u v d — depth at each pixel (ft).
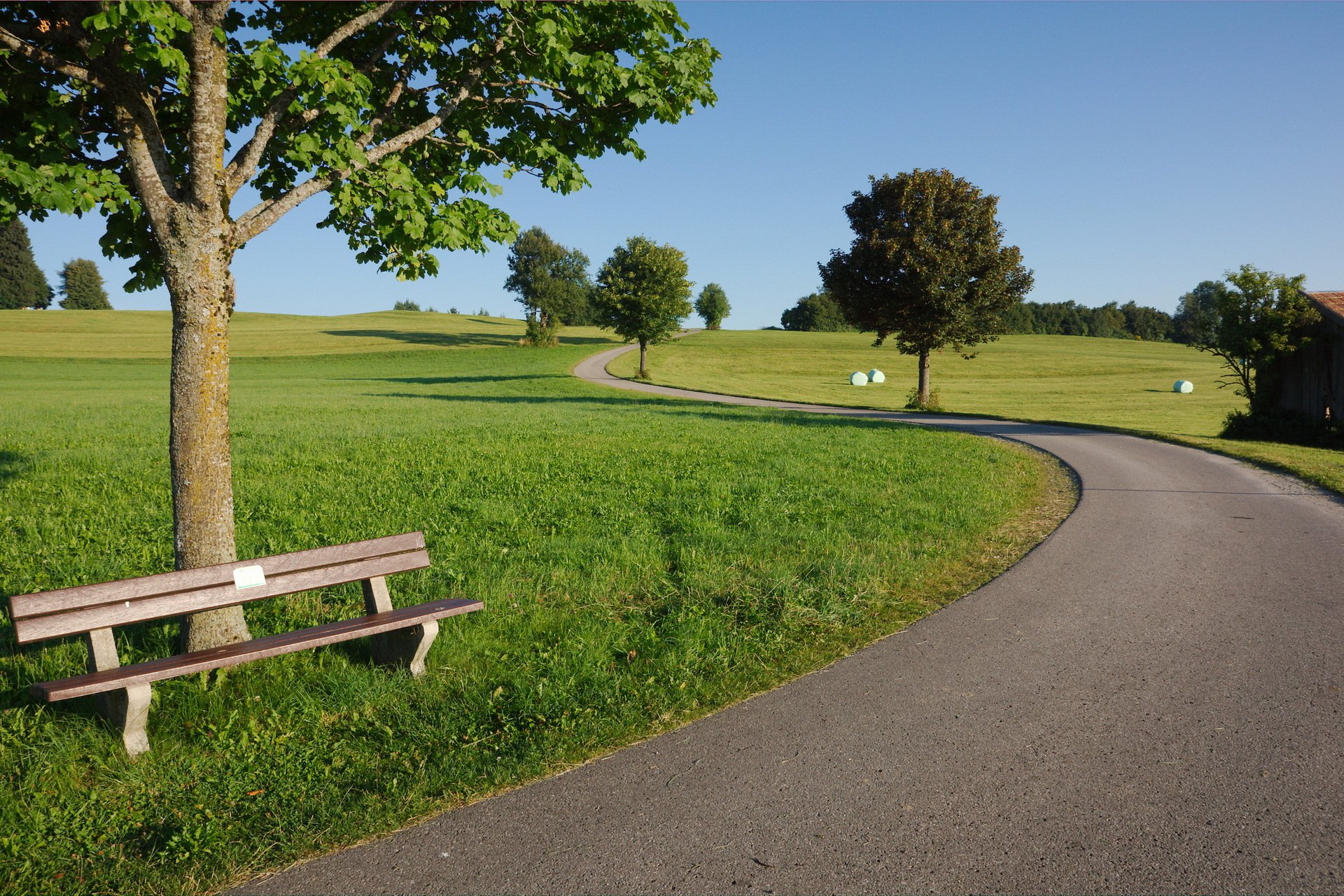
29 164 16.46
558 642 19.38
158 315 403.95
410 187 19.53
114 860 11.49
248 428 70.23
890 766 13.92
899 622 21.35
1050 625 21.22
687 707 16.19
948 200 118.83
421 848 11.62
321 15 21.33
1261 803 12.71
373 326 413.80
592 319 207.82
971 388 195.93
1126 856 11.34
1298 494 42.11
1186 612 22.33
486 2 21.75
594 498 37.60
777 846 11.61
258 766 13.88
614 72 21.48
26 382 154.81
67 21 16.31
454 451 55.01
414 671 17.34
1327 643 19.81
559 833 11.98
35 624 13.56
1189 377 221.66
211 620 17.56
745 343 335.26
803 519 33.45
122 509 35.01
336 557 17.67
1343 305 73.00
